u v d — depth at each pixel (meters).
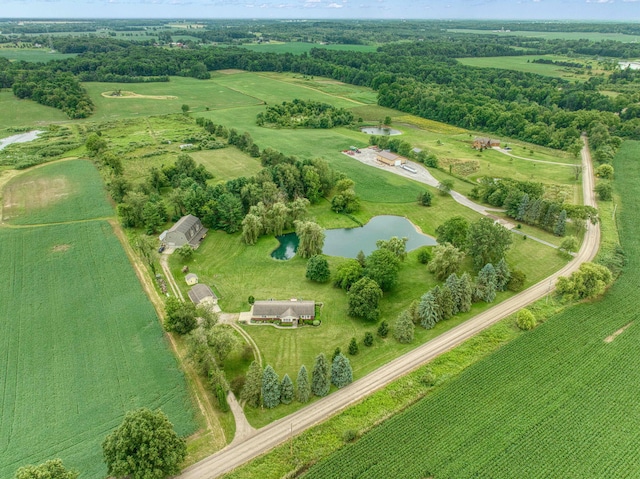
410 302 86.62
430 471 52.59
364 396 63.94
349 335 76.81
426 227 119.69
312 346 73.94
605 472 52.78
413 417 59.78
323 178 135.25
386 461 53.69
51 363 68.69
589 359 70.50
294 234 116.38
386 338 76.06
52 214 118.81
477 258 94.25
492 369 68.31
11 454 54.06
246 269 97.25
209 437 57.16
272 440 56.88
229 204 112.38
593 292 84.56
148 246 93.12
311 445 56.03
